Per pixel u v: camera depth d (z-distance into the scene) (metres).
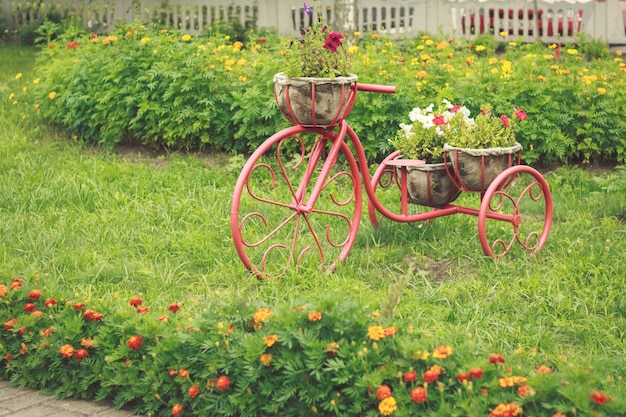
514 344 4.85
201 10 16.88
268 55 9.55
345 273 5.94
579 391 3.57
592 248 6.12
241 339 4.17
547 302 5.34
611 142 8.58
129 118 9.09
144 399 4.27
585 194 7.83
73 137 9.32
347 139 8.45
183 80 8.97
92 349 4.54
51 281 5.25
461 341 4.80
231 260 6.07
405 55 10.43
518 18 15.70
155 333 4.38
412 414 3.75
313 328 4.11
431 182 6.34
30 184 7.79
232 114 8.87
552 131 8.41
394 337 4.05
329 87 5.63
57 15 18.75
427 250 6.36
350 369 3.92
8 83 12.50
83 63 9.55
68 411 4.36
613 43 15.66
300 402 4.02
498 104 8.55
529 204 7.48
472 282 5.70
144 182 7.88
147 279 5.74
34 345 4.59
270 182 7.96
